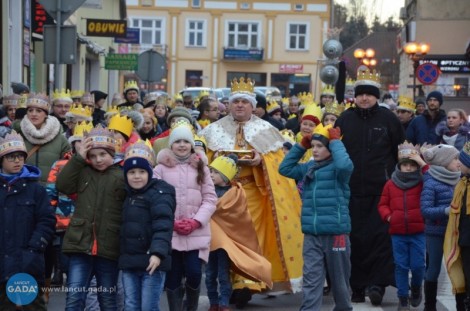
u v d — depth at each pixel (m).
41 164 10.09
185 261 8.45
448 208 8.83
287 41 62.31
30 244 7.48
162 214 7.39
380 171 10.15
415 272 9.59
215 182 9.54
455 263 8.43
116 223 7.57
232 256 9.09
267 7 62.09
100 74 40.09
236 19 62.22
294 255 10.26
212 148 10.43
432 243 9.15
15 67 19.97
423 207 9.02
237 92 10.47
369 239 10.09
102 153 7.59
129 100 18.20
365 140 10.20
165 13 62.34
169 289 8.55
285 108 22.83
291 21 62.09
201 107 15.20
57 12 11.95
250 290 9.70
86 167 7.67
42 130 10.12
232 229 9.42
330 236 8.51
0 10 18.91
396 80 63.59
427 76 25.27
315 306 8.53
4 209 7.46
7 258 7.45
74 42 11.98
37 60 25.34
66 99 13.29
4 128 10.22
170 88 62.66
